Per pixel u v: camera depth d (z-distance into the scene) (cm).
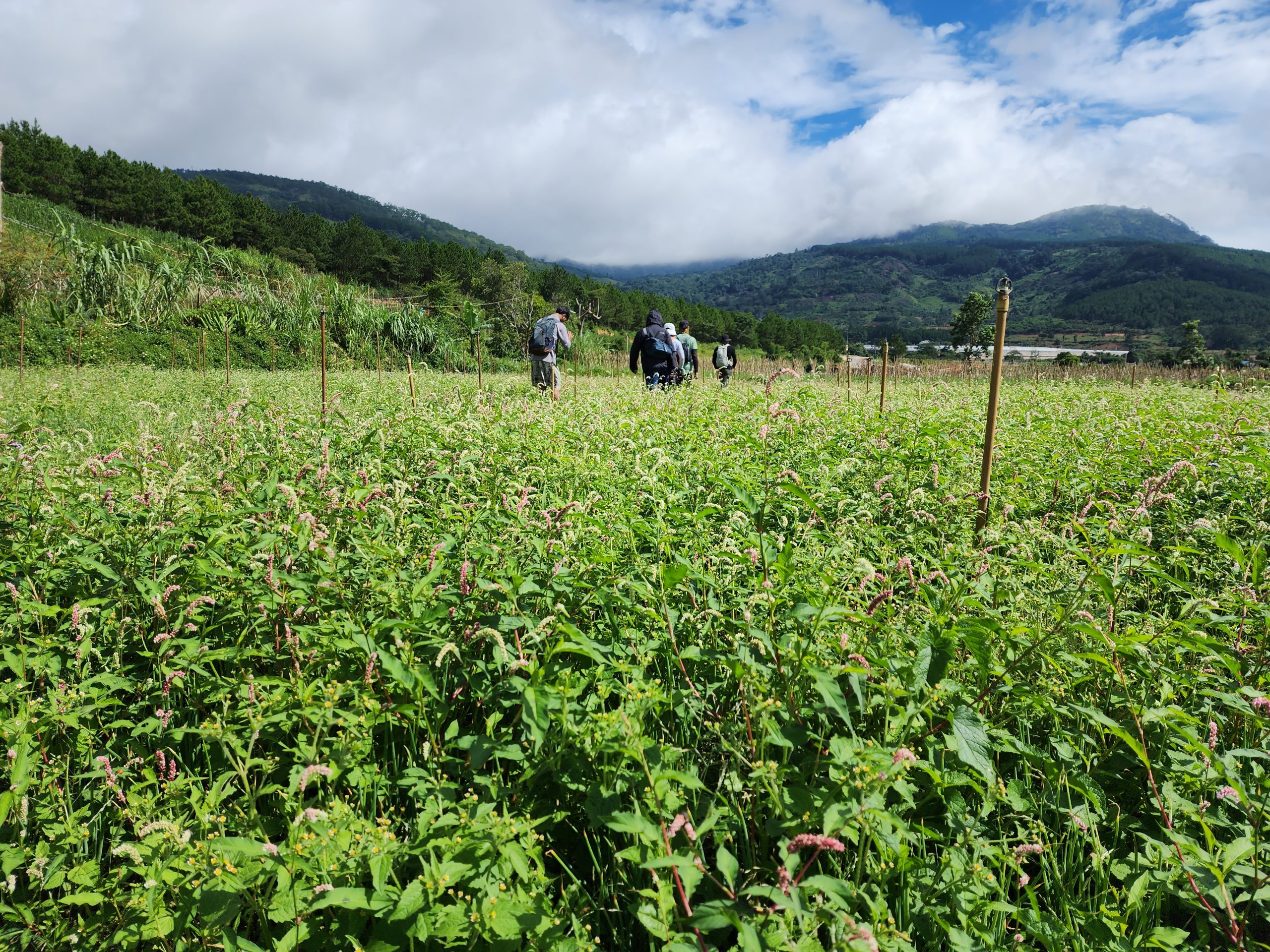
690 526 395
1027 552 380
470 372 2811
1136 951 201
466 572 299
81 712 258
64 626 310
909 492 490
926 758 248
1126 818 257
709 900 207
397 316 2750
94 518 354
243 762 259
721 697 300
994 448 625
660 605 298
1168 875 223
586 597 321
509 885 200
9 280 2034
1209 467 522
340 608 320
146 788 257
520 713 279
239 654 291
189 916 198
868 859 214
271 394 1118
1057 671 284
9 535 376
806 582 319
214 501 370
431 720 277
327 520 392
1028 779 264
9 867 217
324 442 421
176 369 1758
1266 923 217
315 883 201
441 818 207
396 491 362
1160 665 285
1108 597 290
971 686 278
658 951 208
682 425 692
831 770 209
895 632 275
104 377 1384
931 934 206
